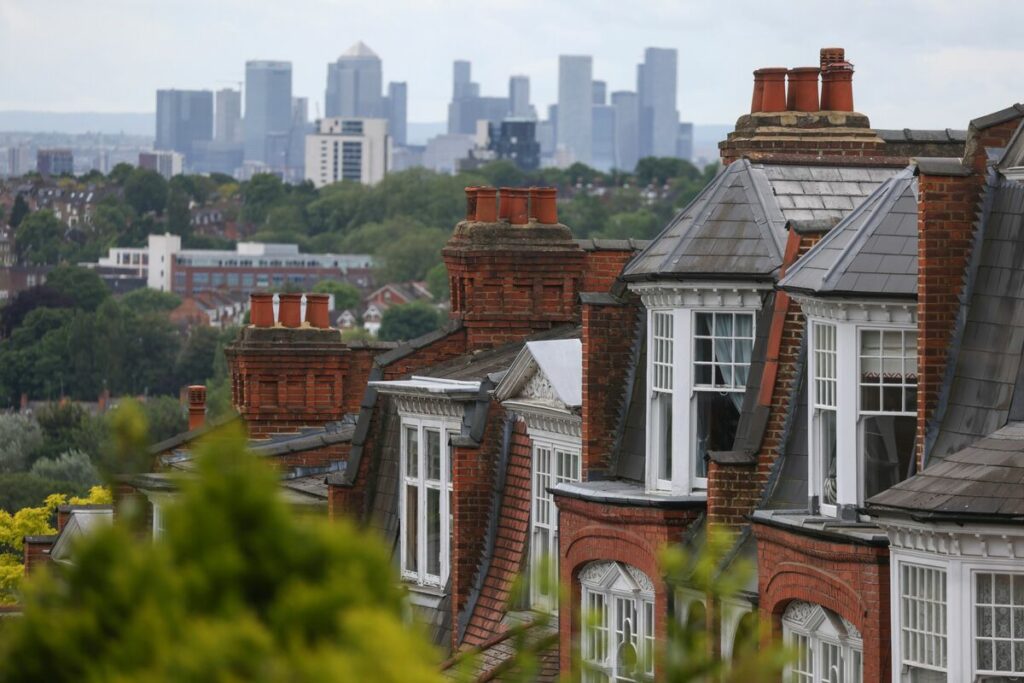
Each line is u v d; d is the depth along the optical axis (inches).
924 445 2103.8
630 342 2694.4
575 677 1327.5
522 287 3533.5
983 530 1915.6
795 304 2374.5
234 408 4028.1
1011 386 2055.9
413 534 3196.4
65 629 1056.2
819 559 2117.4
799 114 2871.6
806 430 2329.0
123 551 1075.9
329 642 1053.2
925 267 2119.8
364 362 4084.6
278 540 1075.9
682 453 2487.7
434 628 3063.5
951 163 2149.4
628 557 2456.9
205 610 1058.1
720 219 2566.4
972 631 1929.1
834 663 2149.4
